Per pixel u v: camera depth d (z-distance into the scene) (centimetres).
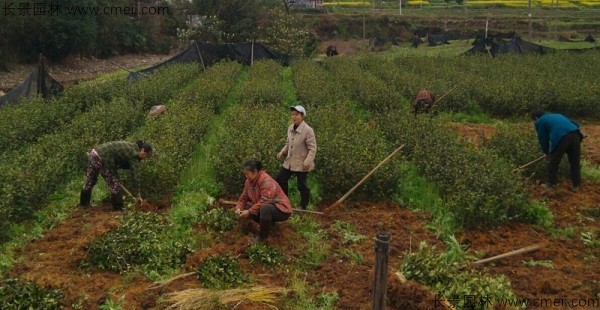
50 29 3778
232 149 1073
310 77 2191
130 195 917
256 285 669
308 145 896
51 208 943
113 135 1288
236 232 827
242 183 995
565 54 2959
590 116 1750
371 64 2872
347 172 979
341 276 699
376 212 938
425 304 605
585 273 708
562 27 5747
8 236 820
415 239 820
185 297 615
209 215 855
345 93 2031
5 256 744
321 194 1001
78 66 4075
